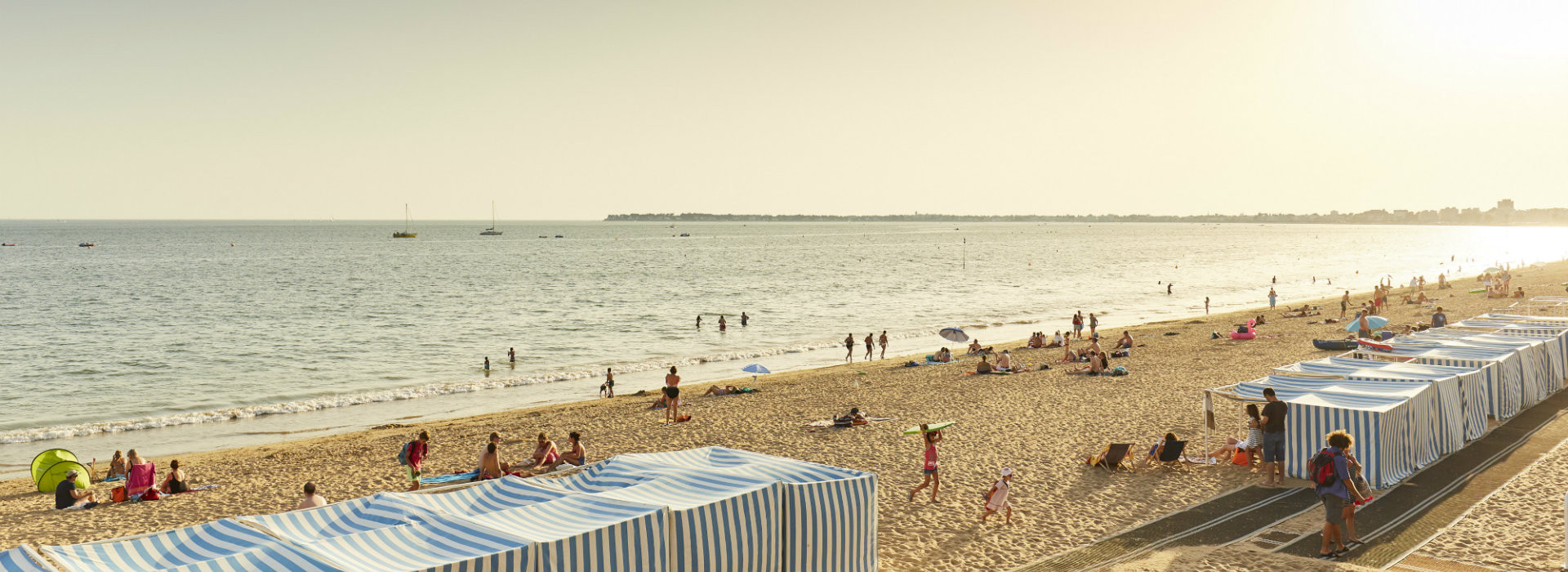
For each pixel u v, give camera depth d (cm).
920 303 7431
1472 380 1869
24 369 4228
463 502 1055
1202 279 10300
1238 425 2073
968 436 2197
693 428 2481
